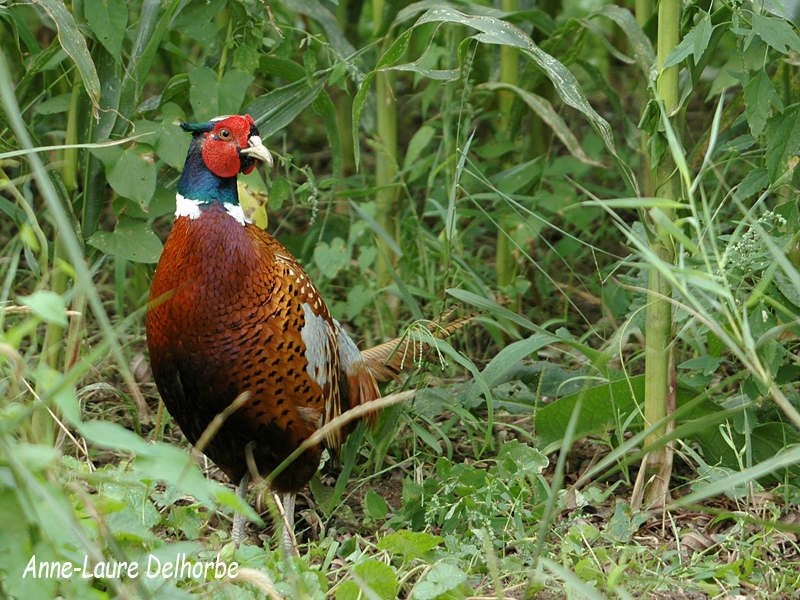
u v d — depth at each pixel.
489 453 6.82
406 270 8.34
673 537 5.62
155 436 6.71
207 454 5.83
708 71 11.32
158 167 6.52
